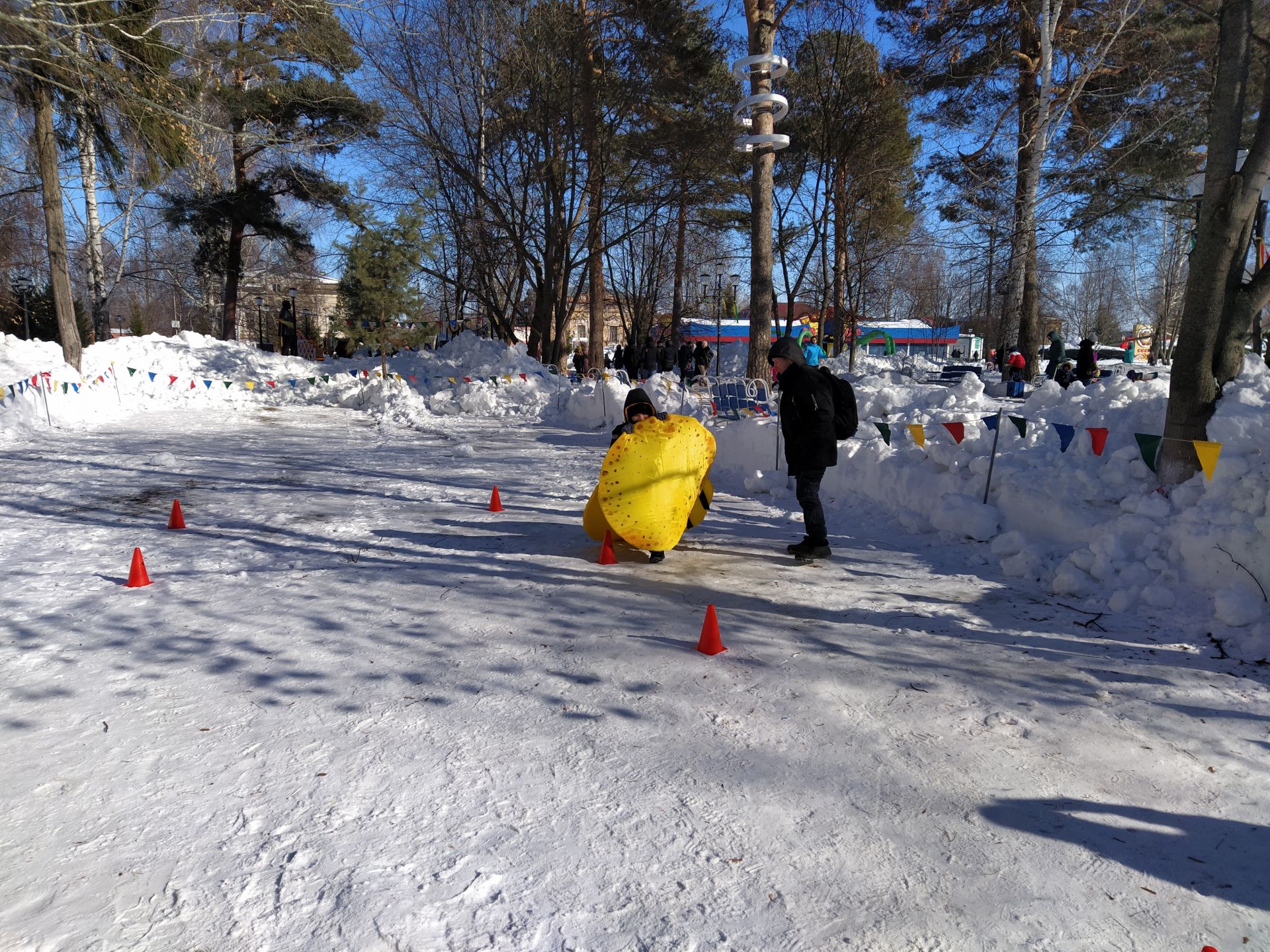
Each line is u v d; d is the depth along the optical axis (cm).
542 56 2423
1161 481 537
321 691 367
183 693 364
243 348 2505
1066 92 1808
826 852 248
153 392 1941
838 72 2241
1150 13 1633
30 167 1733
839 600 504
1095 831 260
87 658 405
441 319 3922
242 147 2834
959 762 304
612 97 2394
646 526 580
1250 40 511
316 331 4141
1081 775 295
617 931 212
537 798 278
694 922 216
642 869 239
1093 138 1745
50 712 343
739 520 750
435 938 209
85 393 1630
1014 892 230
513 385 1994
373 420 1783
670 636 439
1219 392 523
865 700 358
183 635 439
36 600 500
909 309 5516
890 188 2977
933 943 209
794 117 2505
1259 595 438
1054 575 523
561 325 2747
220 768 296
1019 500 609
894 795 281
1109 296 4828
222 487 918
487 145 2612
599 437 1467
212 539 668
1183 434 521
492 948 206
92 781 287
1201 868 241
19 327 3253
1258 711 344
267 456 1187
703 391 1516
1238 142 491
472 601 502
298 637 436
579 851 247
